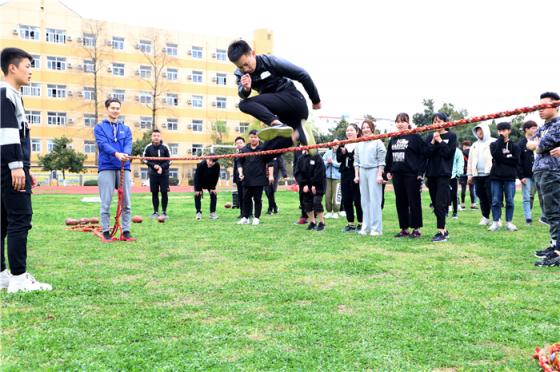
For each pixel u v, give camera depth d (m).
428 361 2.11
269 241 5.71
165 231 6.70
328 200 9.03
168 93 39.62
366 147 6.31
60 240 5.77
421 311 2.80
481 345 2.30
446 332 2.45
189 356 2.16
